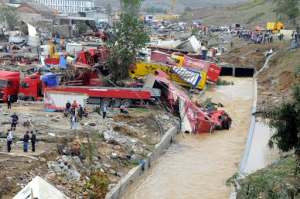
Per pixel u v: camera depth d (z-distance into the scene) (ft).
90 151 127.44
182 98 180.24
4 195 97.04
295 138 71.31
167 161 146.41
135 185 126.62
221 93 248.73
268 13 618.85
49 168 112.88
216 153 154.81
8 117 153.28
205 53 322.14
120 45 214.69
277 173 83.51
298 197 69.26
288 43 355.15
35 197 83.15
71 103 163.94
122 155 133.28
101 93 178.40
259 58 334.03
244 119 196.44
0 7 467.93
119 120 161.99
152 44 347.56
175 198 121.29
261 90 241.76
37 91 181.68
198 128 175.83
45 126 144.56
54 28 425.28
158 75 204.33
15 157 114.62
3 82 175.32
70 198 102.06
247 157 137.49
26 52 298.76
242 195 69.56
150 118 167.63
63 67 215.92
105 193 109.81
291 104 71.05
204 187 128.16
